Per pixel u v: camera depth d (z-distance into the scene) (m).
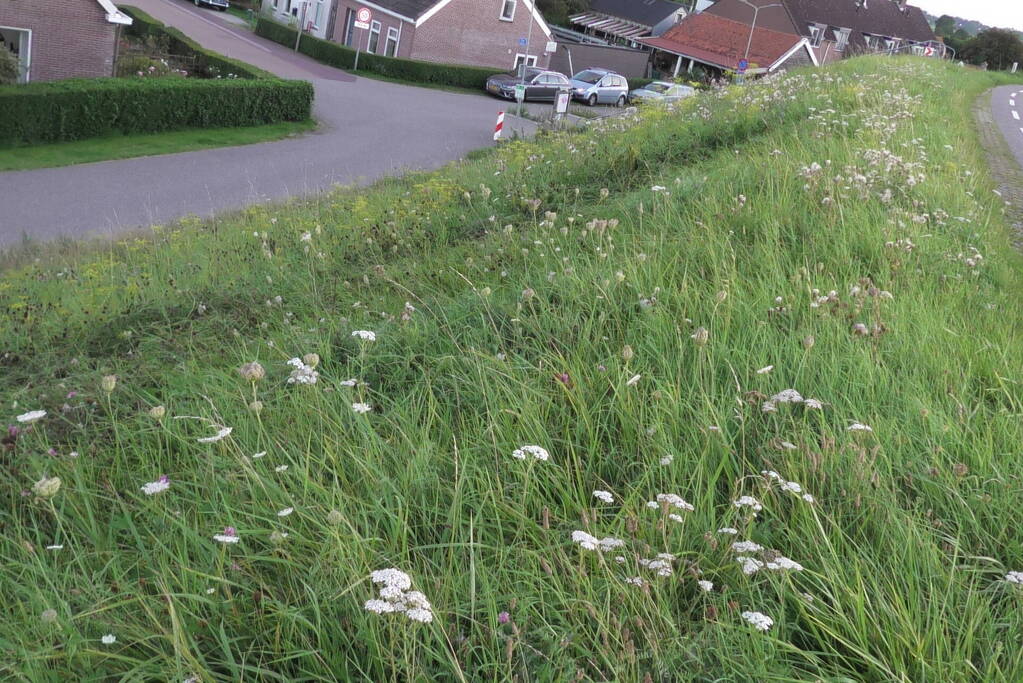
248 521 3.59
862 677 2.83
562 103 33.19
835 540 3.40
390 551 3.23
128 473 4.28
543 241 7.55
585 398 4.53
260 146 26.55
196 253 10.29
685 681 2.76
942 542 3.51
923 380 4.73
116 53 31.91
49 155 22.66
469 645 2.81
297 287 7.89
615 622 2.91
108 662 2.93
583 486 3.85
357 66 47.00
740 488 3.65
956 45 90.94
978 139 17.36
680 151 12.41
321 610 3.05
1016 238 9.09
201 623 3.03
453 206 10.61
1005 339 5.45
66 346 7.07
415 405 4.62
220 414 4.69
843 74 21.19
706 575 3.24
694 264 6.39
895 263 6.57
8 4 28.50
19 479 4.46
